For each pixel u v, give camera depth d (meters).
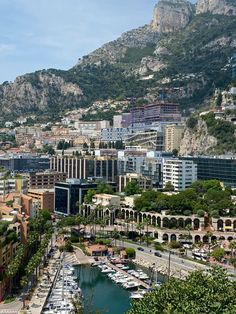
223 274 159.00
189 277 160.00
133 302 157.62
